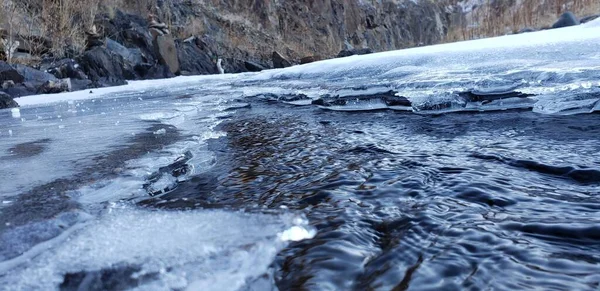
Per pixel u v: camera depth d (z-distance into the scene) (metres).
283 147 2.17
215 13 24.58
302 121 3.10
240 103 4.58
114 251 0.93
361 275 0.83
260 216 1.14
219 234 1.01
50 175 1.62
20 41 12.44
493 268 0.83
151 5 21.00
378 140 2.20
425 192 1.31
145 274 0.83
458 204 1.20
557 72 2.70
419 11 41.81
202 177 1.67
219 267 0.85
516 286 0.76
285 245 0.96
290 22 29.47
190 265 0.86
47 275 0.83
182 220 1.12
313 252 0.93
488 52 4.38
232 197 1.37
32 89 8.91
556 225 1.01
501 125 2.37
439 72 3.79
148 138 2.44
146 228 1.06
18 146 2.36
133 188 1.44
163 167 1.71
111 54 12.92
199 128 2.84
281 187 1.46
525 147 1.81
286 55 26.06
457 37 22.92
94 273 0.84
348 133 2.47
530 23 19.67
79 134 2.74
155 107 4.61
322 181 1.50
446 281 0.79
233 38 23.52
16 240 1.00
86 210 1.23
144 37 16.16
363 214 1.16
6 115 4.73
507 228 1.01
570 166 1.47
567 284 0.76
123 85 10.83
